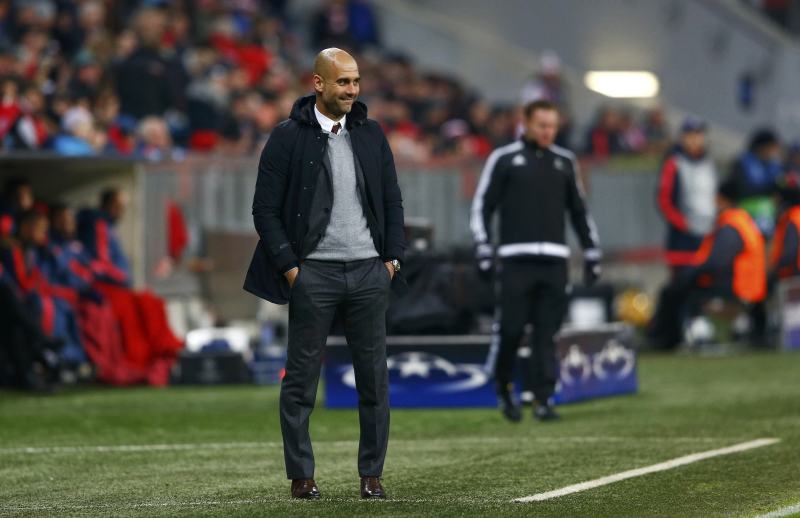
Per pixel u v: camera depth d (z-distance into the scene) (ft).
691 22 326.85
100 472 97.35
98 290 164.14
